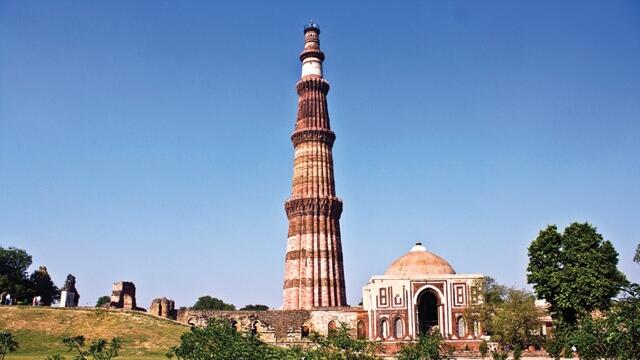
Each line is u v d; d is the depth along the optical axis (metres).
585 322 36.88
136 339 88.38
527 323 94.75
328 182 127.12
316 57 135.25
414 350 49.06
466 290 105.81
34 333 89.69
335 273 122.19
